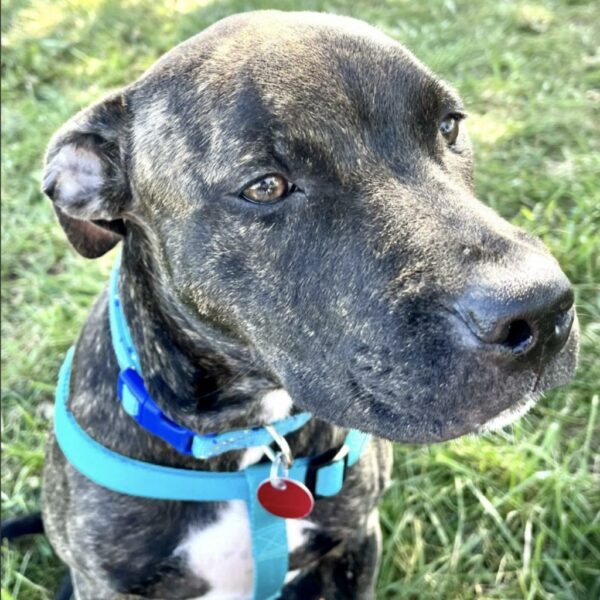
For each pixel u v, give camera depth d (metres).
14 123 0.78
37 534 0.46
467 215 0.27
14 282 0.61
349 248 0.27
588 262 0.56
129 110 0.32
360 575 0.39
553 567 0.41
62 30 0.98
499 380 0.25
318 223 0.28
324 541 0.37
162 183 0.30
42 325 0.57
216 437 0.33
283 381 0.30
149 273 0.33
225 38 0.30
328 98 0.28
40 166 0.72
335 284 0.27
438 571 0.43
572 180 0.65
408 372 0.26
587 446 0.46
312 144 0.27
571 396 0.49
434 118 0.30
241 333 0.31
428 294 0.25
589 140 0.70
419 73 0.30
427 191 0.28
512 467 0.45
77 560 0.36
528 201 0.64
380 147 0.28
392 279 0.26
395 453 0.48
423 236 0.26
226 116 0.28
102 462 0.33
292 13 0.32
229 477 0.34
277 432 0.34
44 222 0.66
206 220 0.29
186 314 0.31
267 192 0.28
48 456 0.38
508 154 0.69
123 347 0.33
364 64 0.29
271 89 0.28
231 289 0.30
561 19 0.91
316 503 0.36
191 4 1.02
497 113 0.75
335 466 0.34
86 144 0.33
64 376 0.38
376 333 0.26
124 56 0.91
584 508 0.43
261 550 0.35
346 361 0.27
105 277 0.60
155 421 0.33
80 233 0.35
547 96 0.76
